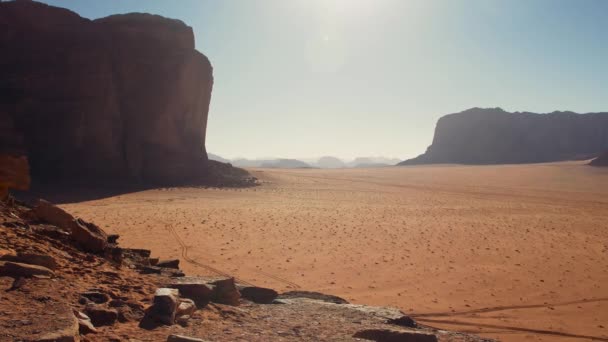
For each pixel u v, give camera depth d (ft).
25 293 19.30
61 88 138.00
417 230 86.89
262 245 69.21
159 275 28.19
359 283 51.01
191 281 25.11
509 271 57.62
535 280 53.72
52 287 20.65
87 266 25.82
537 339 35.94
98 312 18.62
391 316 25.89
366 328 21.39
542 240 79.25
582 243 77.10
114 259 30.19
